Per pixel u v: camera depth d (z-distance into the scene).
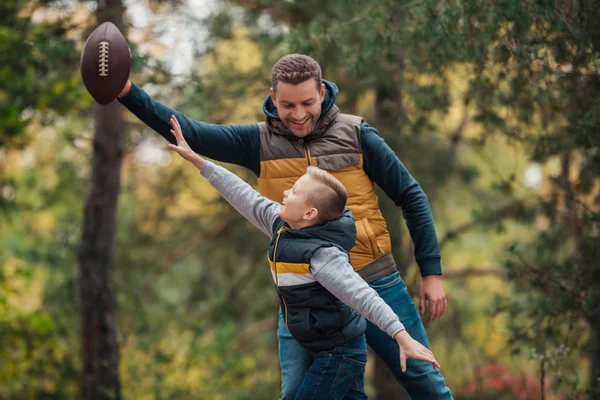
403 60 8.76
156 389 11.71
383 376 13.16
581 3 5.58
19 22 9.66
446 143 13.16
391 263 4.27
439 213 16.98
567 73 6.33
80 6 9.66
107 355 10.78
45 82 10.48
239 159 4.22
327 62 9.31
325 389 3.81
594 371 8.01
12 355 11.67
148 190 15.51
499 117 7.92
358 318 3.85
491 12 5.80
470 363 13.41
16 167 14.86
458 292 16.39
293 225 3.78
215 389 12.55
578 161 8.13
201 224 14.54
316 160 4.09
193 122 4.16
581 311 6.80
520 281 7.31
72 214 16.02
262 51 12.20
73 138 10.90
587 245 6.92
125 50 4.02
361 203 4.16
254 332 16.16
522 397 11.74
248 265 14.99
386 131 11.05
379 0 6.96
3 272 11.83
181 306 15.07
